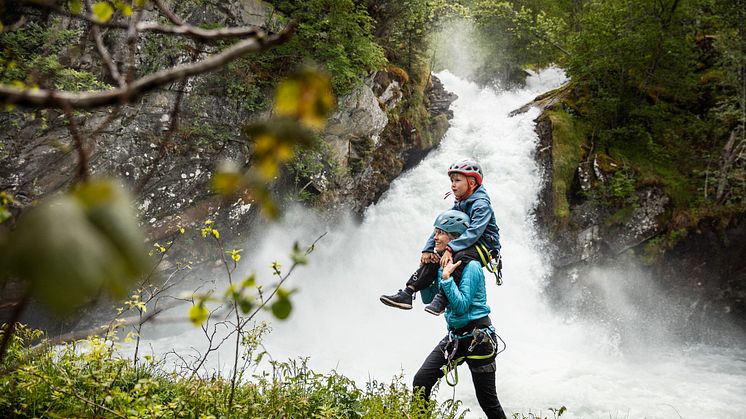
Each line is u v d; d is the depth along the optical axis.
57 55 7.80
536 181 14.06
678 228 13.81
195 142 9.57
